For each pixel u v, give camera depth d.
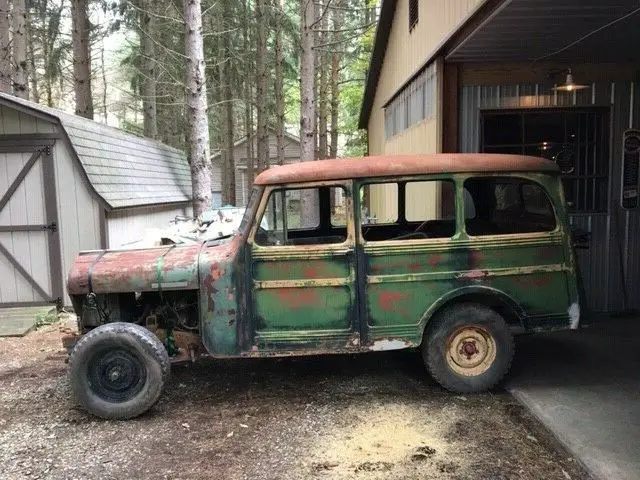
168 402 4.43
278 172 4.23
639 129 6.45
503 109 6.45
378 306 4.19
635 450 3.37
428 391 4.46
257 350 4.20
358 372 4.95
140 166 10.33
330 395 4.46
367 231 5.36
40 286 7.80
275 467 3.39
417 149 8.09
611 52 5.96
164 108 21.84
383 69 12.45
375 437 3.72
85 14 15.48
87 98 14.80
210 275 4.18
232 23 19.84
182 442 3.76
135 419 4.14
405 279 4.18
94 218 7.72
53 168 7.66
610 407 3.98
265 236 4.21
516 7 4.43
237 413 4.18
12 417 4.25
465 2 5.29
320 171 4.18
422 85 7.67
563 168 6.56
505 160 4.33
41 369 5.40
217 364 5.25
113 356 4.14
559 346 5.42
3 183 7.68
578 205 6.59
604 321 6.27
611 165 6.49
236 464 3.44
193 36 9.89
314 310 4.18
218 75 21.16
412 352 5.36
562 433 3.60
